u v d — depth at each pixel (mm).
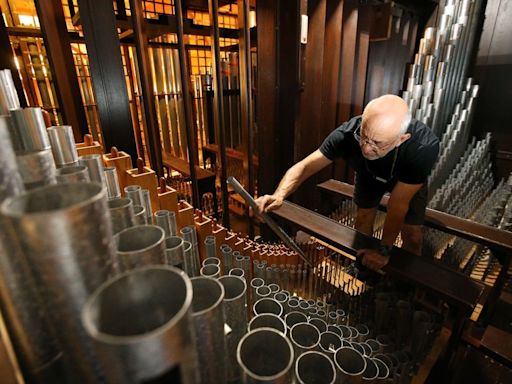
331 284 1767
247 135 2410
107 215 314
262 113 2498
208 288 421
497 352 1845
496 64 4121
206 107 3979
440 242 2643
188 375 291
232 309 515
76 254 281
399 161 1485
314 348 635
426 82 3137
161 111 3641
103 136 1559
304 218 1663
